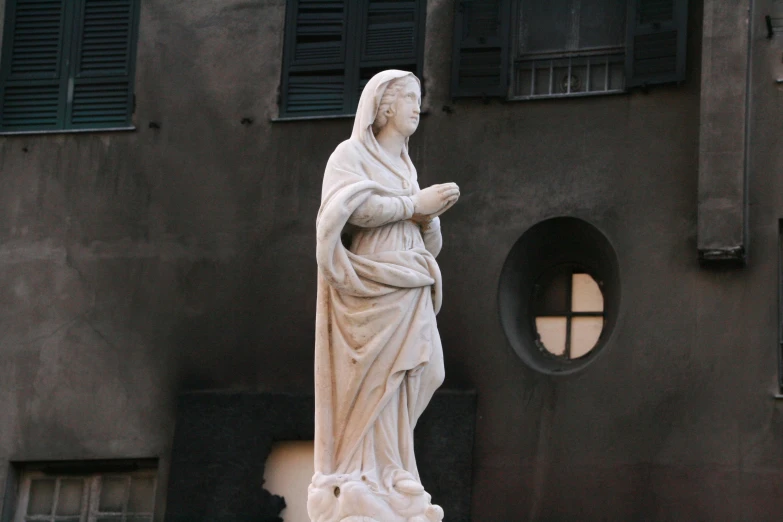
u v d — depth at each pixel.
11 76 29.34
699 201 25.75
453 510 25.92
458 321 26.61
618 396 25.80
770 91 26.05
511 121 27.12
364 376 13.07
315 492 12.92
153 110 28.66
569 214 26.55
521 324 26.94
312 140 27.98
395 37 27.97
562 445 25.86
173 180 28.34
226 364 27.52
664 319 25.86
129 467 27.89
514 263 26.78
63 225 28.55
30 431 27.97
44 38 29.41
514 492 25.88
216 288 27.80
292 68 28.28
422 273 13.27
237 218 27.97
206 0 28.80
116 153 28.64
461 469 26.05
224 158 28.22
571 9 27.42
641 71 26.61
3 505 27.81
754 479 25.08
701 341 25.69
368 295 13.10
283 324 27.44
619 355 25.92
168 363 27.73
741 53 25.92
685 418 25.50
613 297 26.53
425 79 27.55
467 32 27.50
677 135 26.42
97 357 28.00
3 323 28.36
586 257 26.95
